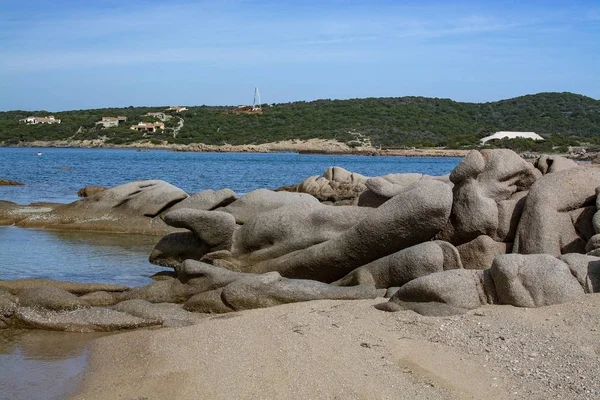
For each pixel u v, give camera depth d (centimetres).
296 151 12888
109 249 1808
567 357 830
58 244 1873
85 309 1148
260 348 912
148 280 1445
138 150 13512
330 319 1028
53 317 1102
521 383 775
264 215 1381
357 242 1240
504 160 1281
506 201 1255
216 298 1171
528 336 902
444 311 1017
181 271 1241
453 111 14888
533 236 1180
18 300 1154
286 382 795
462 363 838
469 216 1221
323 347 902
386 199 1400
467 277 1051
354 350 888
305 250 1302
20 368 899
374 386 776
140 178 5219
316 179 2964
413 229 1209
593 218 1141
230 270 1295
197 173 6116
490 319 976
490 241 1212
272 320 1039
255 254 1369
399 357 862
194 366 866
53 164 7369
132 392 799
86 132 15112
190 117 15600
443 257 1168
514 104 14788
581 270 1032
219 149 13125
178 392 789
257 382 801
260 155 11812
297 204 1380
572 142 10131
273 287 1166
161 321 1100
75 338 1039
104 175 5516
